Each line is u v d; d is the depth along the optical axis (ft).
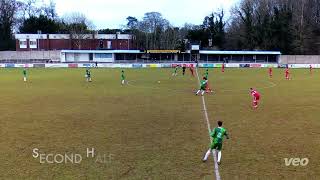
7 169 59.06
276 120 97.04
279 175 56.59
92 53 370.53
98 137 78.95
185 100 131.75
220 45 464.65
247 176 56.18
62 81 201.46
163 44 460.55
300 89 165.78
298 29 400.88
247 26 433.07
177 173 57.31
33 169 59.11
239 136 79.97
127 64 335.67
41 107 116.47
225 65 340.39
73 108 114.62
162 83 191.83
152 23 483.10
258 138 78.23
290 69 314.55
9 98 136.26
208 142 75.00
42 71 280.51
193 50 371.56
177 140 76.54
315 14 423.23
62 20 501.56
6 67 325.42
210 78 222.69
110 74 250.78
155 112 108.06
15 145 72.69
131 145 72.74
